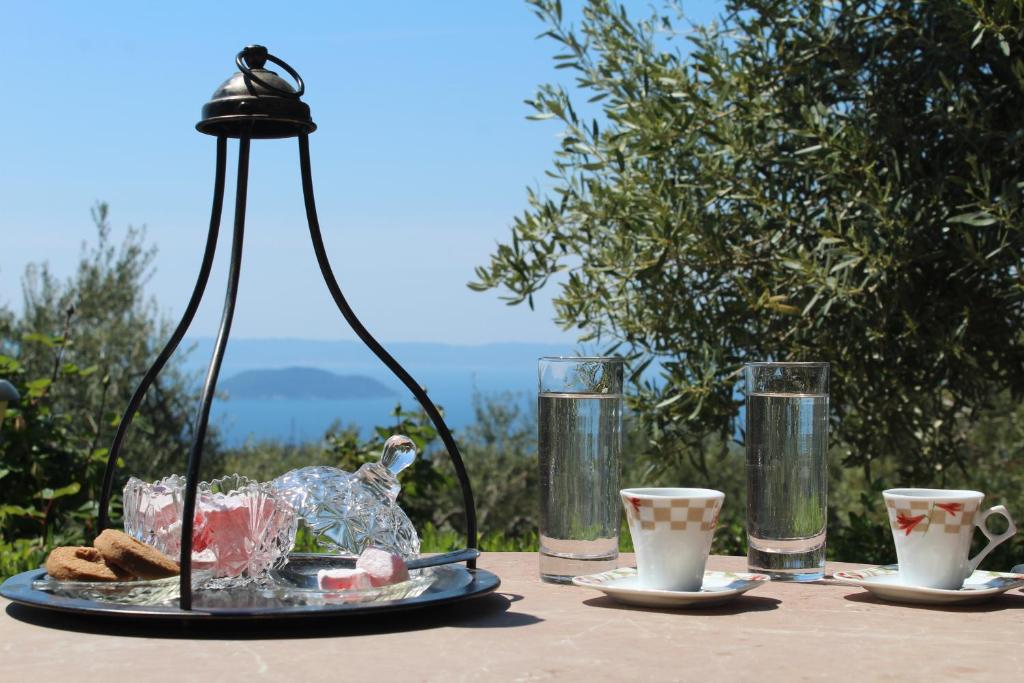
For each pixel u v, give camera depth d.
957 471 5.39
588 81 3.72
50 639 1.18
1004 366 3.52
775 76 3.54
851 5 3.36
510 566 1.84
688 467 7.53
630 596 1.37
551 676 1.02
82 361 7.07
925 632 1.25
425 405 1.54
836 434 3.82
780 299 3.30
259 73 1.38
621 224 3.59
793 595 1.49
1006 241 3.02
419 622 1.28
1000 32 2.86
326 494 1.48
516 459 8.74
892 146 3.37
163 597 1.29
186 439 7.69
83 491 3.98
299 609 1.17
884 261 3.10
